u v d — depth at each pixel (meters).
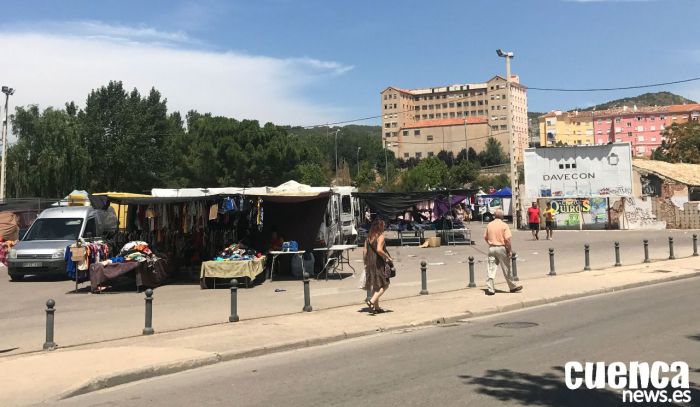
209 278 16.89
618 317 10.59
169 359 7.89
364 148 135.12
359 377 6.98
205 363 8.02
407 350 8.51
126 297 15.23
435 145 126.88
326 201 19.67
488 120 123.94
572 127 131.75
